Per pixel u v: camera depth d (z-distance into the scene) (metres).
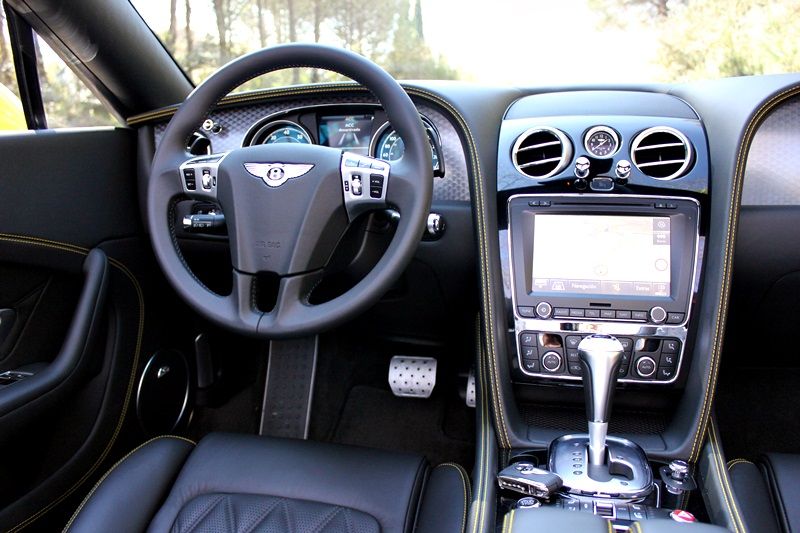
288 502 1.07
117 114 1.65
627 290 1.31
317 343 1.84
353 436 1.91
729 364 1.82
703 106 1.42
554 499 1.13
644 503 1.14
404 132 1.09
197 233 1.54
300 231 1.11
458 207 1.53
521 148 1.37
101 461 1.54
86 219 1.48
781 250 1.46
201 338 1.86
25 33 1.42
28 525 1.34
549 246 1.33
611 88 1.58
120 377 1.57
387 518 1.05
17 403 1.22
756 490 1.11
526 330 1.34
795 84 1.26
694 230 1.30
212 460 1.15
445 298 1.67
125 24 1.50
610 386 1.14
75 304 1.52
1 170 1.28
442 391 2.02
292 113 1.58
